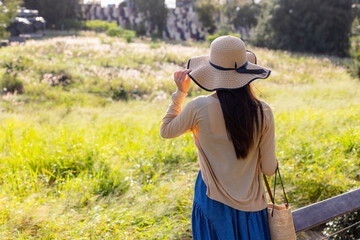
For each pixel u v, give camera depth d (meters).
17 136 7.08
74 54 22.34
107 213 3.89
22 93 14.60
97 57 21.56
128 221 3.77
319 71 23.72
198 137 1.81
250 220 1.84
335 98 12.53
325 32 37.81
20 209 3.78
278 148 6.12
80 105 13.08
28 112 10.84
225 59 1.70
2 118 8.93
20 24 30.38
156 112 10.80
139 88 16.73
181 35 51.16
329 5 37.88
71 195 4.32
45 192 4.53
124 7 52.66
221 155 1.78
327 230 4.13
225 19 50.41
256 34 41.84
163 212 3.98
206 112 1.74
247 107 1.69
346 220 3.97
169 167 5.59
